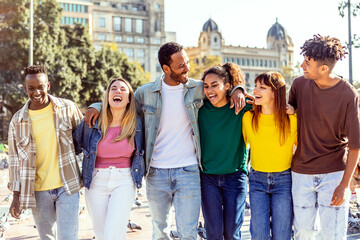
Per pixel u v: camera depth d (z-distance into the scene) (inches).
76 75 1642.5
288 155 160.2
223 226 169.0
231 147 165.9
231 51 4338.1
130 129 159.6
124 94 156.9
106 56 1813.5
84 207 310.5
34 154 153.5
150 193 167.3
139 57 3688.5
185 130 166.7
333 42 145.4
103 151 159.0
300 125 155.9
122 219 156.1
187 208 162.2
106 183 158.4
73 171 156.6
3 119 1961.1
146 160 165.2
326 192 150.6
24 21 1501.0
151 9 3722.9
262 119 159.2
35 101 153.0
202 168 167.9
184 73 162.7
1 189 427.2
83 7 3299.7
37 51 1503.4
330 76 148.0
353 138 145.0
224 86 162.1
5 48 1491.1
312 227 157.2
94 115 161.3
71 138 158.9
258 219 160.2
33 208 155.8
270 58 4611.2
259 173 162.9
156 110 165.9
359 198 345.7
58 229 153.1
